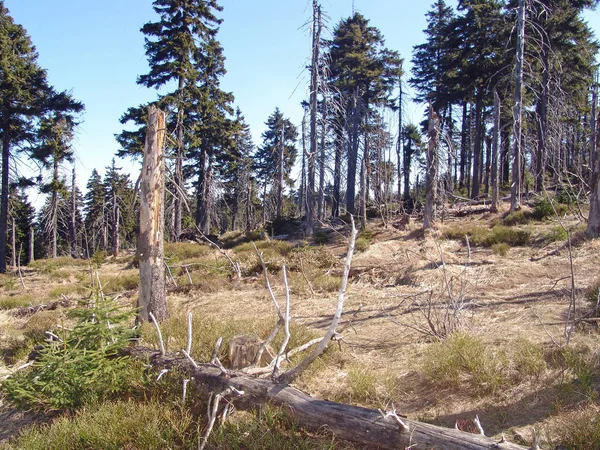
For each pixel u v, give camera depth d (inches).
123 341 227.5
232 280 525.7
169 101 944.3
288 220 1187.9
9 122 1079.0
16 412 226.5
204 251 881.5
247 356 223.0
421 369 204.1
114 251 1151.0
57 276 850.1
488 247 551.8
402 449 139.3
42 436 184.7
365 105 1291.8
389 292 396.2
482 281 387.9
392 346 247.3
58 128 1077.8
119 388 206.7
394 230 774.5
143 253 328.8
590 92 994.1
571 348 193.6
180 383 196.5
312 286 446.9
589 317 233.5
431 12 1464.1
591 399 155.9
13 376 224.8
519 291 343.6
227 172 1831.9
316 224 1032.8
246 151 1969.7
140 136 982.4
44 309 492.7
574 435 134.6
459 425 157.5
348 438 151.3
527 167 1172.5
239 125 1288.1
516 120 745.0
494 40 1095.0
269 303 396.5
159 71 983.0
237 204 1907.0
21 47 1144.2
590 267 384.8
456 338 209.8
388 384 192.2
